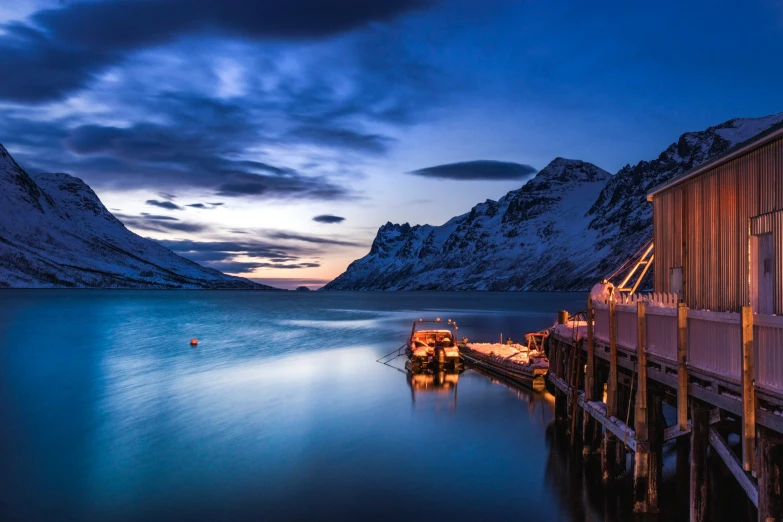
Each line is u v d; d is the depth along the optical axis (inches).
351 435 857.5
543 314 4379.9
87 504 607.8
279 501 613.9
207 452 775.7
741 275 570.6
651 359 528.4
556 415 908.0
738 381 383.9
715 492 505.7
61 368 1515.7
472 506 602.2
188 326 3048.7
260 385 1258.0
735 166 585.0
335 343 2175.2
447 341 1526.8
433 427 900.6
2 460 744.3
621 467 637.9
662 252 768.9
